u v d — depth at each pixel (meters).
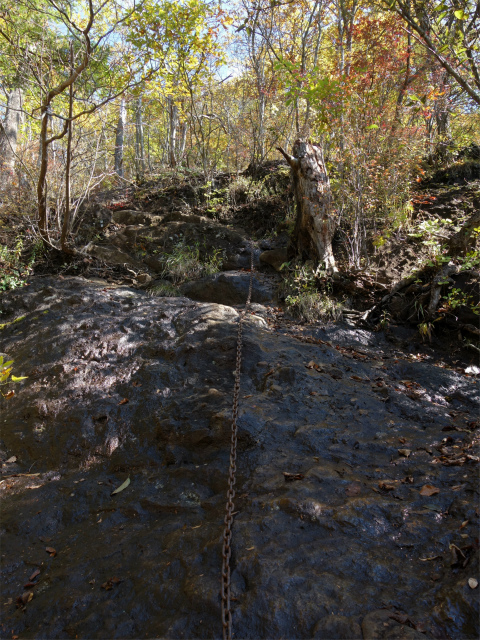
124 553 2.73
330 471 3.12
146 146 17.66
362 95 6.57
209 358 4.81
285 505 2.77
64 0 6.07
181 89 10.52
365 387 4.41
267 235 8.62
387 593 2.14
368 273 6.62
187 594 2.28
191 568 2.44
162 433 3.84
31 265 7.94
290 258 7.51
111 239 8.97
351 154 6.59
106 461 3.77
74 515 3.21
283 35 10.10
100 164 10.26
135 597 2.37
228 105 12.29
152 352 5.10
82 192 9.24
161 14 8.37
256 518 2.73
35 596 2.54
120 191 11.19
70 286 7.20
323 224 6.94
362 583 2.22
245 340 5.03
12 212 8.88
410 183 7.19
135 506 3.16
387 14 6.72
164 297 6.85
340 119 6.57
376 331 5.91
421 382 4.65
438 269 5.99
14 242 8.38
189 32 8.66
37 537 3.05
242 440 3.56
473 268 5.85
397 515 2.65
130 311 6.23
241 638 2.04
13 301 6.66
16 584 2.67
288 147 11.25
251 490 3.05
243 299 7.01
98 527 3.04
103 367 4.93
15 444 4.05
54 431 4.10
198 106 12.84
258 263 7.98
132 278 7.96
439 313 5.67
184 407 4.08
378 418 3.84
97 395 4.46
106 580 2.54
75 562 2.73
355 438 3.53
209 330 5.33
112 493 3.36
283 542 2.52
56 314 6.29
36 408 4.36
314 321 6.12
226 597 2.07
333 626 1.98
